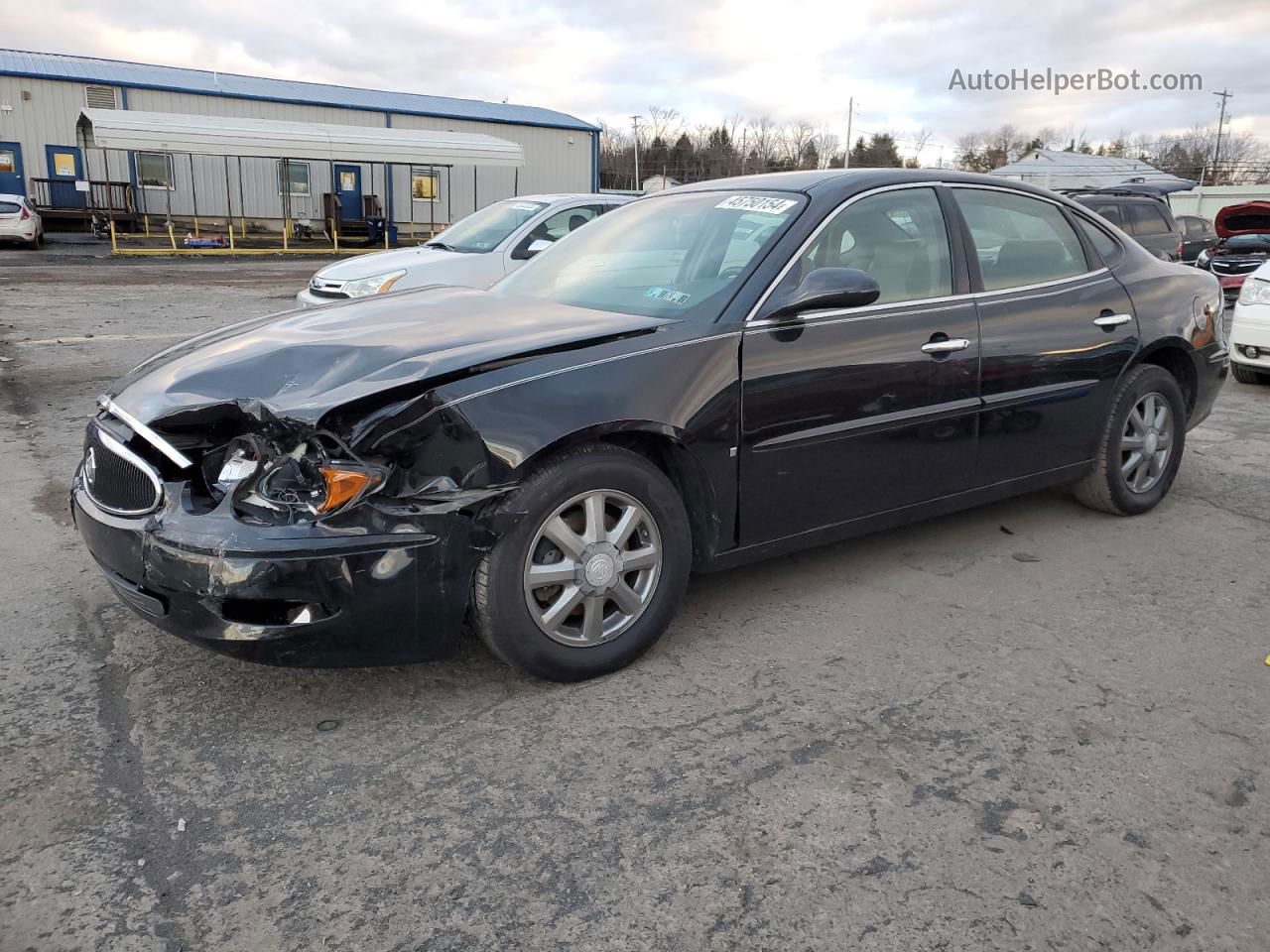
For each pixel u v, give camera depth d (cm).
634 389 303
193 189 3041
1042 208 442
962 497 405
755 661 332
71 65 3061
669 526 319
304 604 269
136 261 2300
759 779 265
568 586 303
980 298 396
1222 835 244
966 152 7244
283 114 3231
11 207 2405
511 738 284
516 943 207
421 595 276
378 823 246
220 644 270
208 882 225
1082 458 452
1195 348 484
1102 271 454
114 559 288
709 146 7294
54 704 299
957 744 284
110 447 295
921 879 227
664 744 282
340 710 298
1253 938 210
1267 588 401
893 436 370
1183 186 2145
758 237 357
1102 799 258
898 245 380
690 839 241
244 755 275
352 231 3183
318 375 287
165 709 298
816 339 344
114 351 957
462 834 242
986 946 207
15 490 511
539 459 290
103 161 2934
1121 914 216
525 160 3606
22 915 213
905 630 359
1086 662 335
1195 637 356
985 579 407
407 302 373
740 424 328
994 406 400
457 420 274
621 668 323
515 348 296
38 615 361
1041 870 230
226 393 285
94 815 247
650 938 209
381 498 271
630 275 376
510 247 892
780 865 232
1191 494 530
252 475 272
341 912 216
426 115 3450
